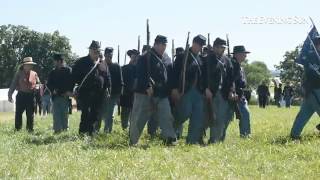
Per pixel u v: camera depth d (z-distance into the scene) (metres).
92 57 20.77
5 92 76.06
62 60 23.06
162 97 17.25
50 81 23.00
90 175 11.81
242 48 19.66
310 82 18.17
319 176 11.75
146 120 17.31
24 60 24.41
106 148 16.14
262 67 133.25
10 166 12.86
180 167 12.59
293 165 12.95
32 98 24.44
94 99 20.69
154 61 17.20
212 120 18.14
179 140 19.17
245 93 19.89
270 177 11.74
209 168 12.60
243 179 11.56
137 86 17.22
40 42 152.88
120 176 11.65
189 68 17.62
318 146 15.68
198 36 17.83
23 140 18.88
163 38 17.27
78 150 15.64
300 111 18.45
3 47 153.62
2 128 25.36
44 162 13.50
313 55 18.23
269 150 15.19
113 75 22.45
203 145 17.28
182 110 17.72
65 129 23.23
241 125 19.89
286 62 116.38
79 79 20.69
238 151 14.93
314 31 18.34
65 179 11.50
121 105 23.72
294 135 18.41
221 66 18.22
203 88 17.88
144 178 11.48
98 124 21.14
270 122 28.80
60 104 23.06
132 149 15.55
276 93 68.44
